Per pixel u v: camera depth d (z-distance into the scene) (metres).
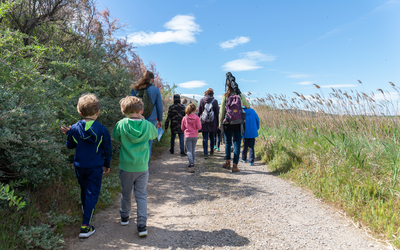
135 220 2.96
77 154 2.51
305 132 6.36
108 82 5.36
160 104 4.74
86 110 2.53
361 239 2.54
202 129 6.47
